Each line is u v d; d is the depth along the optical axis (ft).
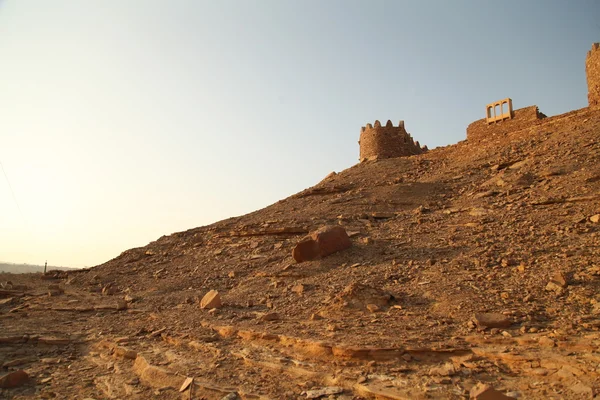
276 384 29.04
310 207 98.48
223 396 28.25
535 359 26.18
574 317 31.50
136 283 76.43
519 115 112.37
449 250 54.60
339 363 30.37
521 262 45.03
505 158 95.09
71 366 39.83
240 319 45.16
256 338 37.99
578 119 98.43
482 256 49.19
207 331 42.57
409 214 78.95
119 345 42.37
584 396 21.67
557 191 65.87
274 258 71.10
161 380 32.89
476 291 39.93
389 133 146.82
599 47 99.86
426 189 92.02
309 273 58.13
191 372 32.91
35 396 32.78
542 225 55.31
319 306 44.34
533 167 81.82
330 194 108.06
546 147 89.92
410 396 24.23
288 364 31.71
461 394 23.82
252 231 86.48
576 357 25.50
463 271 46.11
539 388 23.35
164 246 99.50
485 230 59.11
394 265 53.16
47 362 40.88
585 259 41.65
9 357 42.80
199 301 56.90
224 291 60.75
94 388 34.01
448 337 31.81
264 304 50.44
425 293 42.14
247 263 71.97
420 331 33.53
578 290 35.60
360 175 119.34
